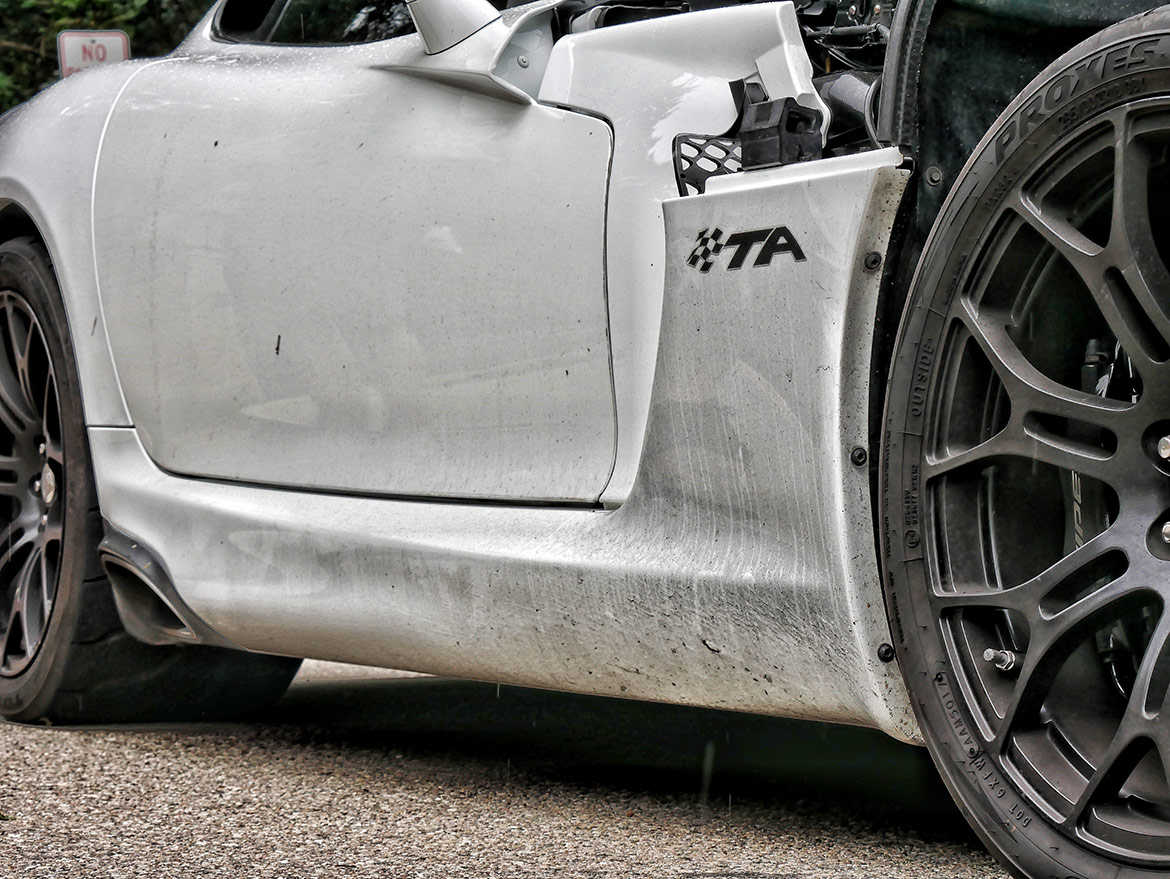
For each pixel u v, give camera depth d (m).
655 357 2.59
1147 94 1.92
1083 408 1.97
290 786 3.00
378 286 3.01
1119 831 1.92
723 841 2.48
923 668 2.17
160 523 3.43
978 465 2.13
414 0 2.94
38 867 2.40
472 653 2.88
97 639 3.64
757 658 2.42
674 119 2.63
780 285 2.34
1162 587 1.86
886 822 2.57
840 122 2.51
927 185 2.30
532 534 2.75
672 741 3.35
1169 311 1.89
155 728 3.71
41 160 3.69
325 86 3.19
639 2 3.12
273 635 3.27
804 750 3.21
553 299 2.74
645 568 2.54
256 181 3.24
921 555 2.18
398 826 2.64
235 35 3.62
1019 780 2.04
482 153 2.87
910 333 2.20
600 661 2.66
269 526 3.21
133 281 3.47
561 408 2.75
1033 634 2.01
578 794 2.86
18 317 3.82
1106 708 2.06
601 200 2.67
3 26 8.80
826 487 2.29
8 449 3.92
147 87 3.56
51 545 3.72
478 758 3.23
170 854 2.47
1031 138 2.07
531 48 2.91
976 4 2.27
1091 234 2.08
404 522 2.97
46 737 3.57
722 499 2.46
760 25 2.59
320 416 3.15
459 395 2.90
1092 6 2.18
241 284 3.26
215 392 3.35
